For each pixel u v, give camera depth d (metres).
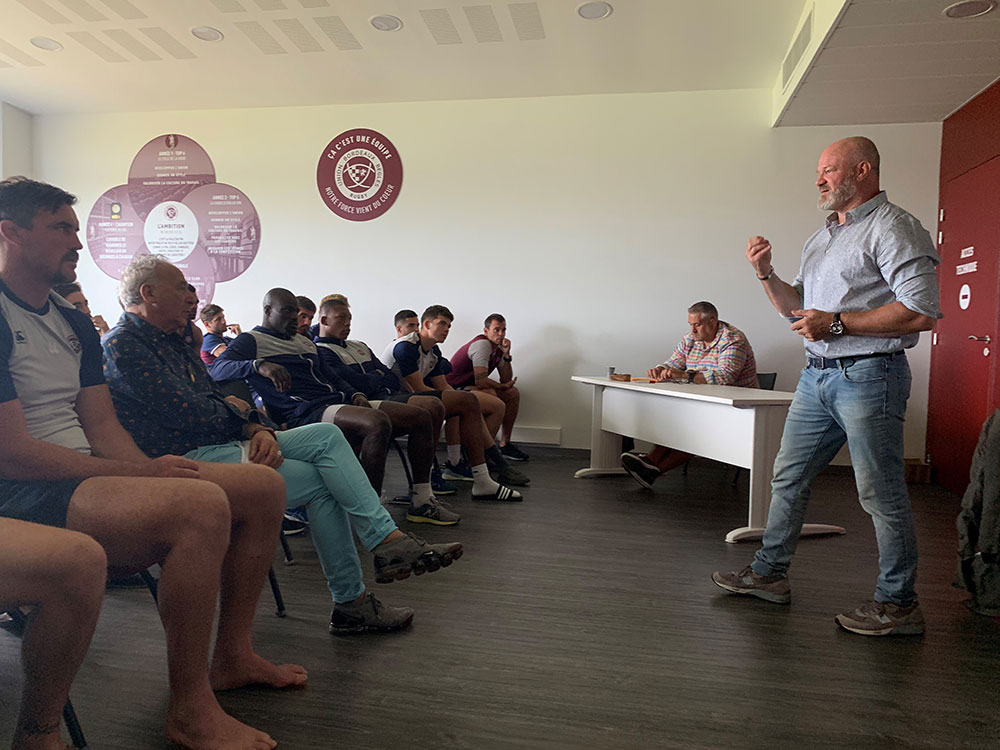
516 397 5.35
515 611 2.28
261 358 3.10
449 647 1.99
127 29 4.48
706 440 3.58
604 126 5.52
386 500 3.79
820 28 3.74
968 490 2.44
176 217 6.04
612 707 1.67
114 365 1.87
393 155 5.77
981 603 2.33
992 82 4.22
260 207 5.95
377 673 1.81
